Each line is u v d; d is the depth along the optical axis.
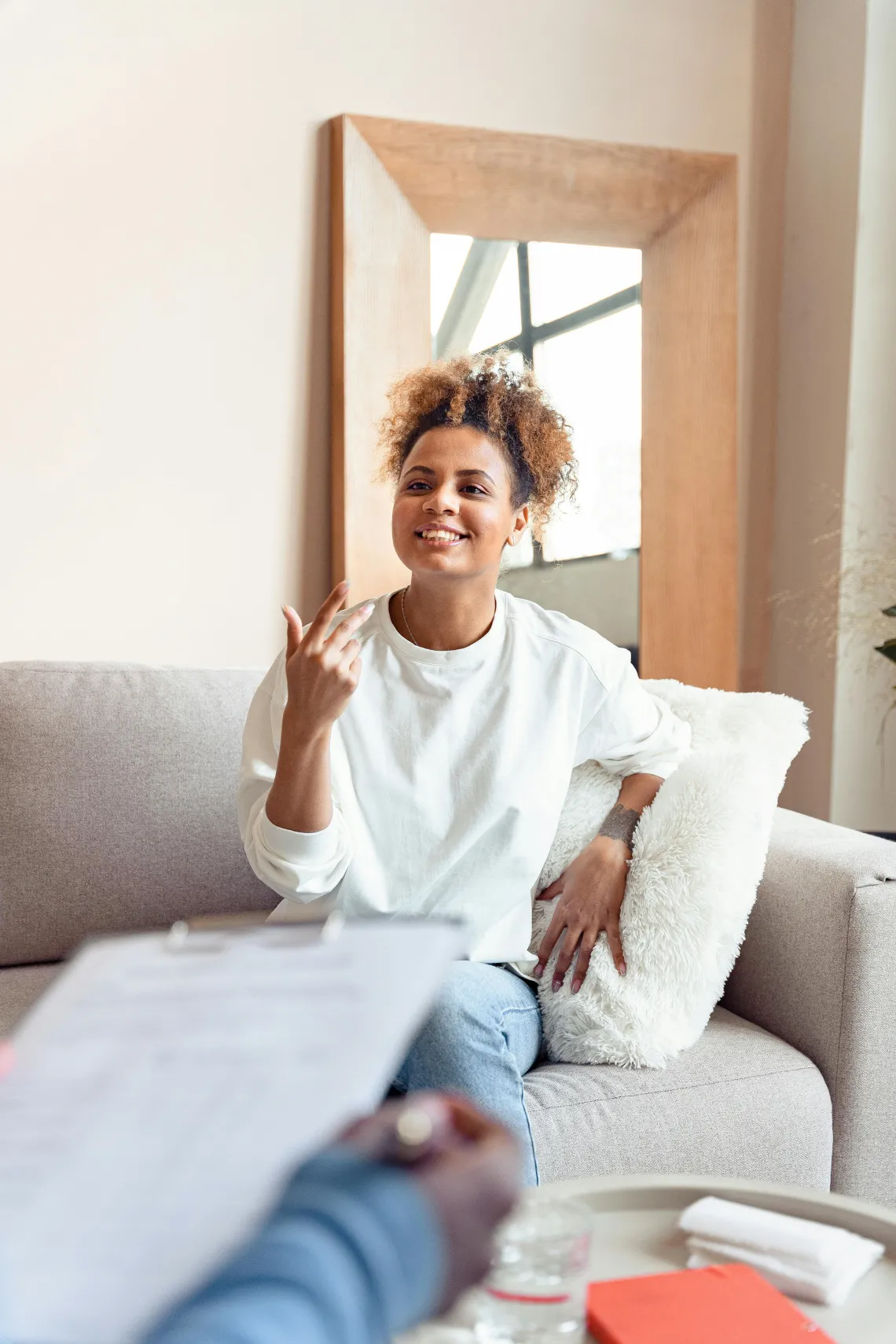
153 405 2.42
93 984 0.52
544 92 2.64
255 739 1.44
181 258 2.41
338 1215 0.41
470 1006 1.32
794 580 2.85
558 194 2.62
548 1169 1.31
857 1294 0.88
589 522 2.68
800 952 1.52
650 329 2.72
